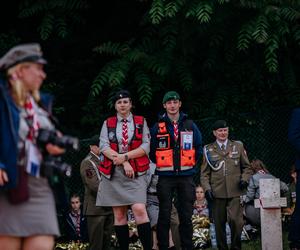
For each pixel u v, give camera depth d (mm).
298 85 31078
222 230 22641
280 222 20750
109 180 19703
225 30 27922
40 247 11680
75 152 26172
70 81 30312
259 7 26250
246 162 22531
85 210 22062
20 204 11562
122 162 19438
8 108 11539
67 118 30000
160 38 28125
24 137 11680
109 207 22047
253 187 24062
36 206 11680
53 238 11961
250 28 26453
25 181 11578
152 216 21719
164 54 27781
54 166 11727
